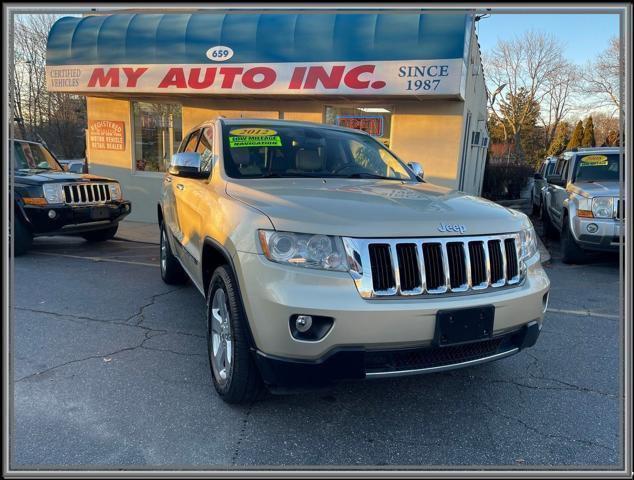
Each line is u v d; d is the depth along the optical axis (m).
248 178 3.64
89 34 10.07
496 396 3.29
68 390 3.20
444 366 2.66
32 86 23.36
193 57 9.38
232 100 10.51
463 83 8.34
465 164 10.55
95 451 2.57
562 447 2.73
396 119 9.35
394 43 8.23
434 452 2.66
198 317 4.70
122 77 9.88
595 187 7.47
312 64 8.70
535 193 14.95
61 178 7.66
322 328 2.47
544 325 4.79
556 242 10.34
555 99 47.25
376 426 2.89
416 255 2.59
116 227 8.96
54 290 5.57
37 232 7.44
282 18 8.98
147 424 2.84
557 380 3.55
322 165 4.05
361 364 2.48
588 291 6.14
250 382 2.84
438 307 2.53
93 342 4.03
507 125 50.34
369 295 2.49
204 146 4.42
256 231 2.66
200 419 2.90
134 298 5.30
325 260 2.50
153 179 11.41
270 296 2.51
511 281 2.88
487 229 2.81
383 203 2.88
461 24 7.98
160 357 3.75
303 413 3.01
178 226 4.81
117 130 11.53
